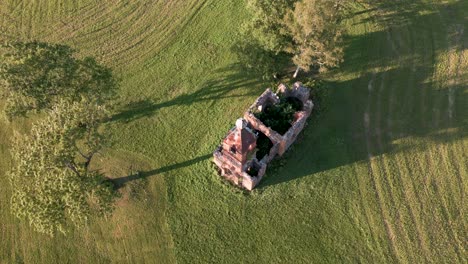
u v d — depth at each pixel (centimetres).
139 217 4181
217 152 4162
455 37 5359
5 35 5362
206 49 5206
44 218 3341
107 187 3866
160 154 4506
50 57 3822
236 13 5469
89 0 5612
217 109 4781
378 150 4559
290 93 4697
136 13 5497
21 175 3506
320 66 4759
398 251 4047
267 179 4369
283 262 3988
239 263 3984
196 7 5531
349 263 3991
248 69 4997
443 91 4953
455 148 4594
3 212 4238
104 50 5222
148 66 5094
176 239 4084
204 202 4253
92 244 4081
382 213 4225
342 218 4194
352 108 4803
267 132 4284
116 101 4822
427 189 4356
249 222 4162
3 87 3716
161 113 4759
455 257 4028
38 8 5569
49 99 3906
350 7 5138
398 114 4791
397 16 5503
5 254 4050
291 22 4334
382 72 5059
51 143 3412
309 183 4359
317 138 4603
